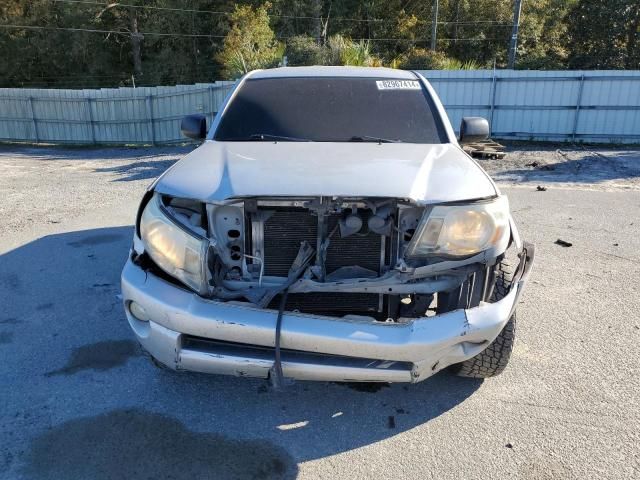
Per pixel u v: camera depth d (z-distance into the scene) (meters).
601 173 11.06
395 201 2.73
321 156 3.24
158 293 2.67
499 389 3.27
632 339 3.87
